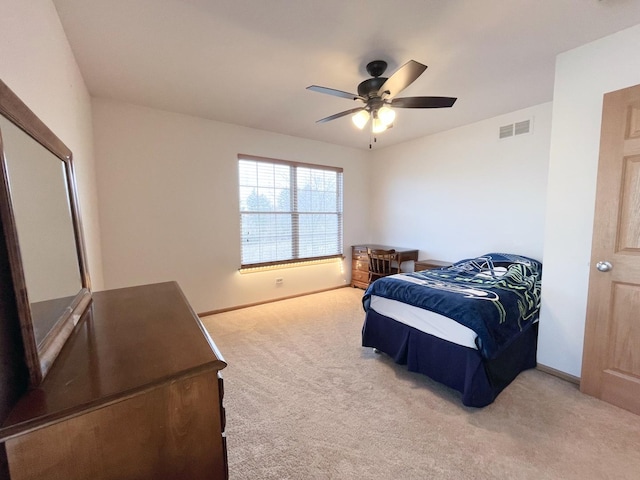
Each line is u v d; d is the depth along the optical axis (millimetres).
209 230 3652
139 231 3207
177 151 3373
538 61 2221
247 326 3332
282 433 1688
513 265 2963
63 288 1141
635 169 1757
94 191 2781
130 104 3068
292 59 2176
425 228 4441
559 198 2193
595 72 1972
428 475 1405
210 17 1711
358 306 4062
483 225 3725
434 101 2166
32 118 892
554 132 2186
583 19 1740
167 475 733
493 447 1568
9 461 551
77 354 834
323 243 4820
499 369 2004
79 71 2281
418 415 1838
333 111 3264
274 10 1653
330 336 3064
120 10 1637
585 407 1882
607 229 1871
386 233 5082
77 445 612
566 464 1454
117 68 2289
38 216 922
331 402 1974
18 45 1049
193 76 2443
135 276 3211
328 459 1501
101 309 1272
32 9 1215
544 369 2334
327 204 4832
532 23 1777
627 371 1832
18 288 650
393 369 2412
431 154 4289
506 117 3426
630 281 1797
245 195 3943
